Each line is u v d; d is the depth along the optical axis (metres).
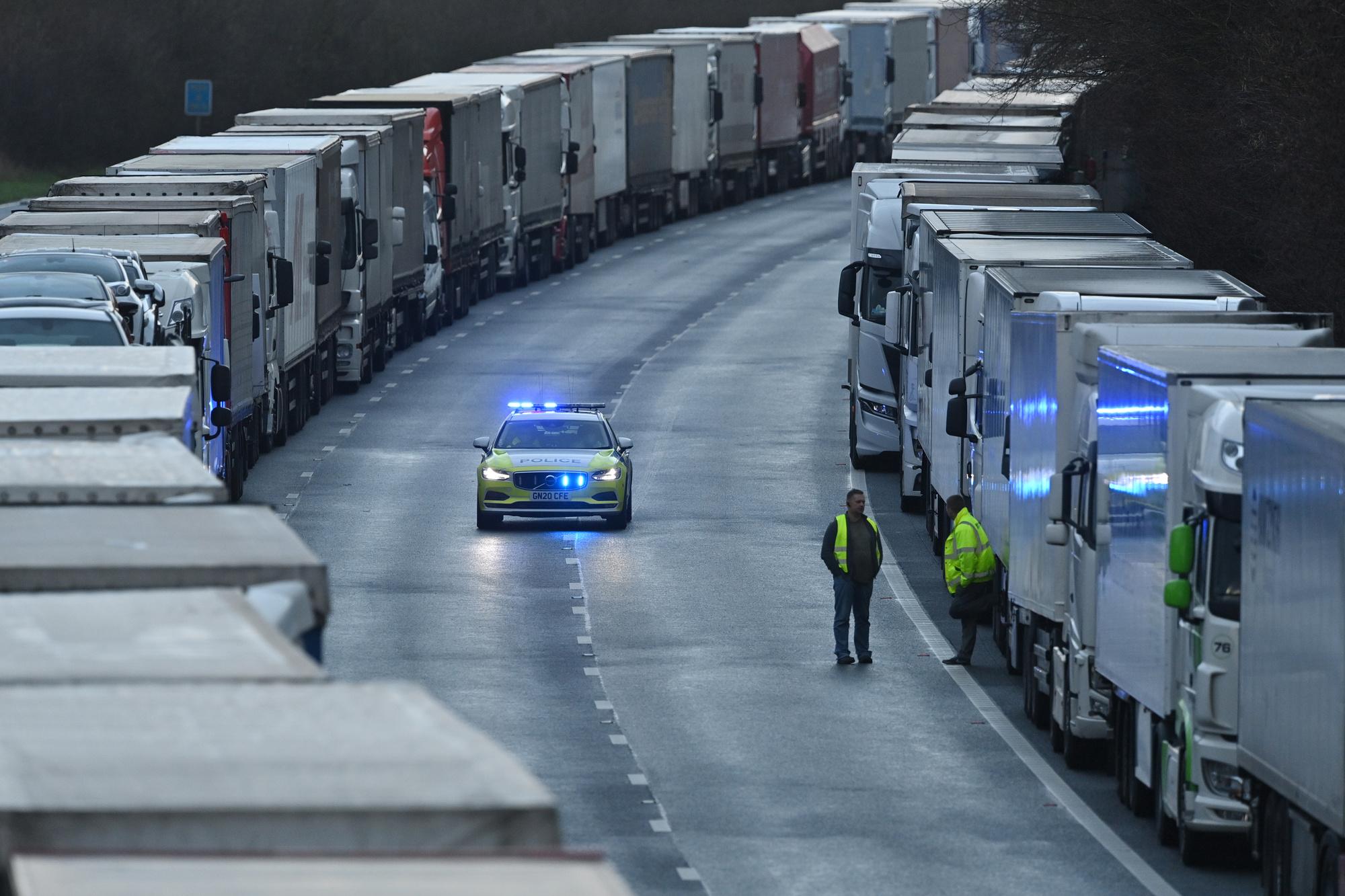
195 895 20.48
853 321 136.00
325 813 22.31
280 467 132.38
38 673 26.94
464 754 24.09
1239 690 54.06
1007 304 81.88
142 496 38.50
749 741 73.81
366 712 25.62
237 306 120.31
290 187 138.25
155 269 103.88
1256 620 52.25
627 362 178.00
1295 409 50.62
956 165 141.12
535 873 21.36
